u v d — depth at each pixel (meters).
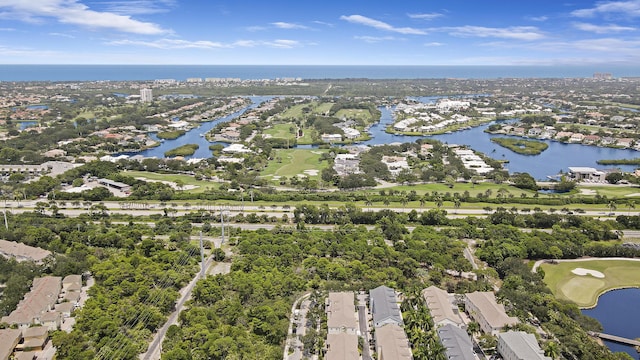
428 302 182.75
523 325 164.88
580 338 158.38
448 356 149.00
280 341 162.25
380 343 156.38
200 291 186.12
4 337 154.88
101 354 147.62
